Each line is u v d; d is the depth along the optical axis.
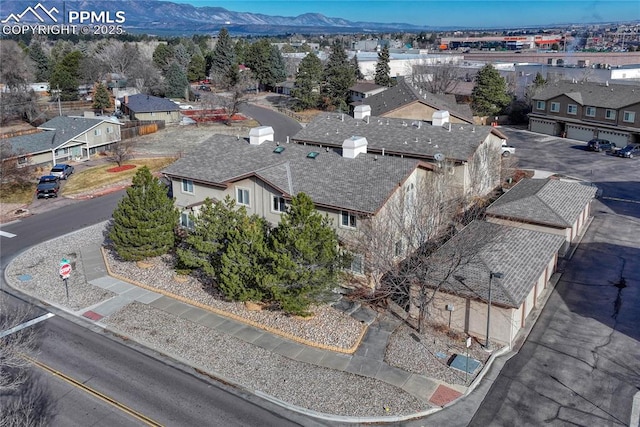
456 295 27.02
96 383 24.14
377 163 34.88
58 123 69.44
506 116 89.81
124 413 22.17
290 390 23.58
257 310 29.84
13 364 22.16
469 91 99.75
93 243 40.62
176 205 40.06
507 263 28.58
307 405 22.64
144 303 31.28
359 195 31.75
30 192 53.78
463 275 27.48
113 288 33.19
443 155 40.28
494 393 23.09
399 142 46.84
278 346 26.80
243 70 131.75
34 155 60.88
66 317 29.95
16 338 25.98
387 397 22.97
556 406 22.22
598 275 33.75
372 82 118.19
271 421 21.75
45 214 47.88
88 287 33.34
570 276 33.72
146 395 23.33
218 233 30.95
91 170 61.34
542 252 30.78
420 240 28.84
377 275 30.48
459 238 31.38
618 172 57.34
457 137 45.69
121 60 131.12
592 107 72.94
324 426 21.50
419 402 22.64
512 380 23.89
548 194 38.75
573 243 38.72
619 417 21.50
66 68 115.44
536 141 74.38
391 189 31.80
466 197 39.09
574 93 76.25
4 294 32.78
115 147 64.94
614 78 98.69
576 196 39.91
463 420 21.59
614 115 70.44
